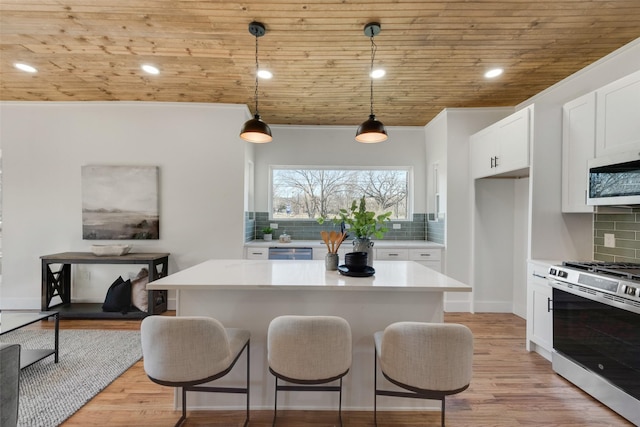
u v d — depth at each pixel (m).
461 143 3.89
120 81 3.22
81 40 2.46
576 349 2.20
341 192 4.86
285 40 2.44
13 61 2.80
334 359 1.47
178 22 2.22
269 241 4.38
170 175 3.86
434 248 3.94
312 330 1.44
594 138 2.36
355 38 2.40
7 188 3.81
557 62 2.77
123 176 3.82
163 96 3.64
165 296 3.74
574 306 2.22
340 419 1.74
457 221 3.89
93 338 2.99
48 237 3.84
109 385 2.23
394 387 1.97
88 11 2.10
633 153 1.95
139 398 2.09
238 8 2.06
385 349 1.48
